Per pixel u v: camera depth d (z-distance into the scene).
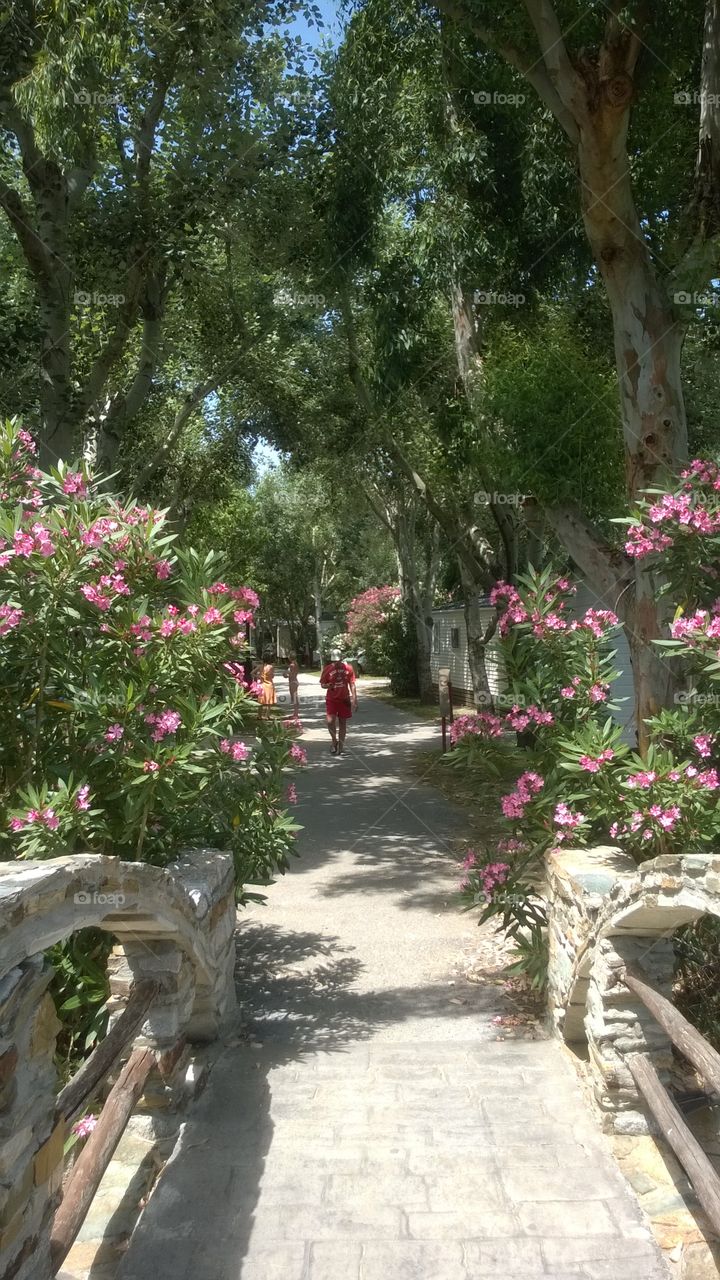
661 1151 3.79
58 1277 3.08
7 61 9.27
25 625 4.28
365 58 11.20
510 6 7.50
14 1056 2.22
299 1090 4.44
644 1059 3.85
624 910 3.78
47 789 4.33
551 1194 3.53
